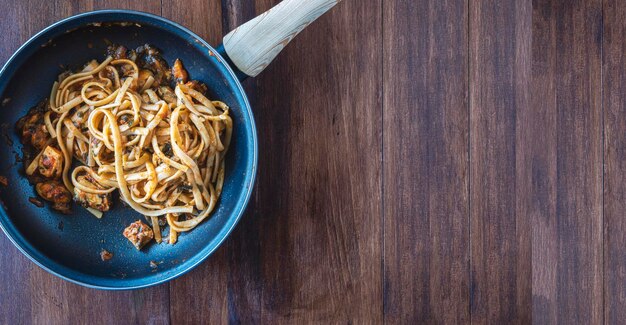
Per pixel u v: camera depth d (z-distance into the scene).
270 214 1.06
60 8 1.01
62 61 0.97
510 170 1.10
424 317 1.09
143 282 0.96
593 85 1.13
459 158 1.09
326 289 1.07
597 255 1.13
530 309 1.11
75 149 0.98
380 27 1.08
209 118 0.97
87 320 1.03
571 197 1.13
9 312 1.02
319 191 1.07
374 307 1.08
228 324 1.05
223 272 1.05
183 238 0.99
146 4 1.02
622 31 1.13
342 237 1.07
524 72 1.10
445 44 1.09
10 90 0.94
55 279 1.02
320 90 1.06
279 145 1.06
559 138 1.12
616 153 1.13
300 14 0.95
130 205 0.98
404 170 1.08
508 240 1.10
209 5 1.03
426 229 1.09
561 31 1.12
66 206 0.97
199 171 0.98
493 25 1.10
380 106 1.08
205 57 0.97
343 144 1.07
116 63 0.98
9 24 1.01
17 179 0.96
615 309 1.13
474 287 1.10
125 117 0.96
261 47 0.96
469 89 1.09
